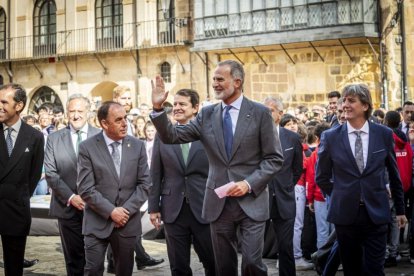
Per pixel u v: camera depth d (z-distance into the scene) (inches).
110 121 241.1
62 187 272.8
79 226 275.7
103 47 1171.9
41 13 1261.1
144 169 248.8
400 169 349.4
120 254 242.8
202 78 1043.9
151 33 1110.4
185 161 267.6
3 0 1304.1
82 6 1191.6
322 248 310.0
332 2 877.8
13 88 252.8
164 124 213.5
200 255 267.7
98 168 240.5
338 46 912.9
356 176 229.0
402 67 868.0
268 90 983.0
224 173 215.8
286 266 291.1
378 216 225.3
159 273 335.0
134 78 1120.2
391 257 345.7
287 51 959.0
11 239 255.4
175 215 264.2
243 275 215.5
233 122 218.4
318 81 932.6
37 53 1264.8
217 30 990.4
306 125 434.9
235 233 219.8
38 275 332.5
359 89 230.2
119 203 242.2
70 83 1198.9
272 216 293.3
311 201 339.9
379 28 874.8
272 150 215.0
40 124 552.4
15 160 252.4
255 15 949.2
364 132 232.4
